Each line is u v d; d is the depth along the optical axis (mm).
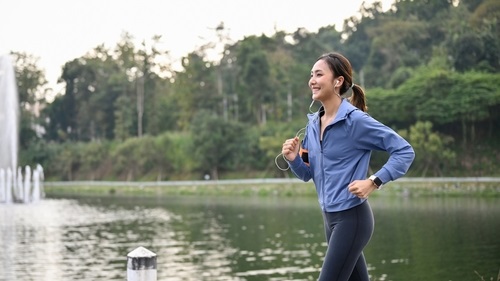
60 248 29531
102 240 32625
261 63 94938
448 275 20406
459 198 56875
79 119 119062
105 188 88500
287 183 76375
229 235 33875
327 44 112688
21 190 68250
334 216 6070
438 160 72125
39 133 121562
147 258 5863
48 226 39969
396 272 21203
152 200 66750
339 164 6086
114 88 113188
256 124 96875
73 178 102688
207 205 57469
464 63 83688
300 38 111938
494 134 77375
